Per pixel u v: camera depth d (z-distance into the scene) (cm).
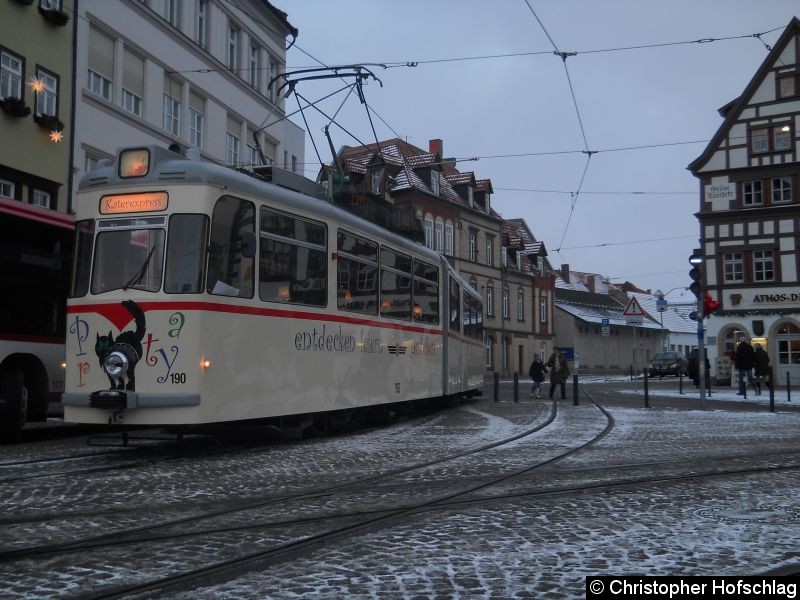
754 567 503
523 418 1723
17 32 1947
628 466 963
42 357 1195
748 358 2714
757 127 3922
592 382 4362
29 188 1988
